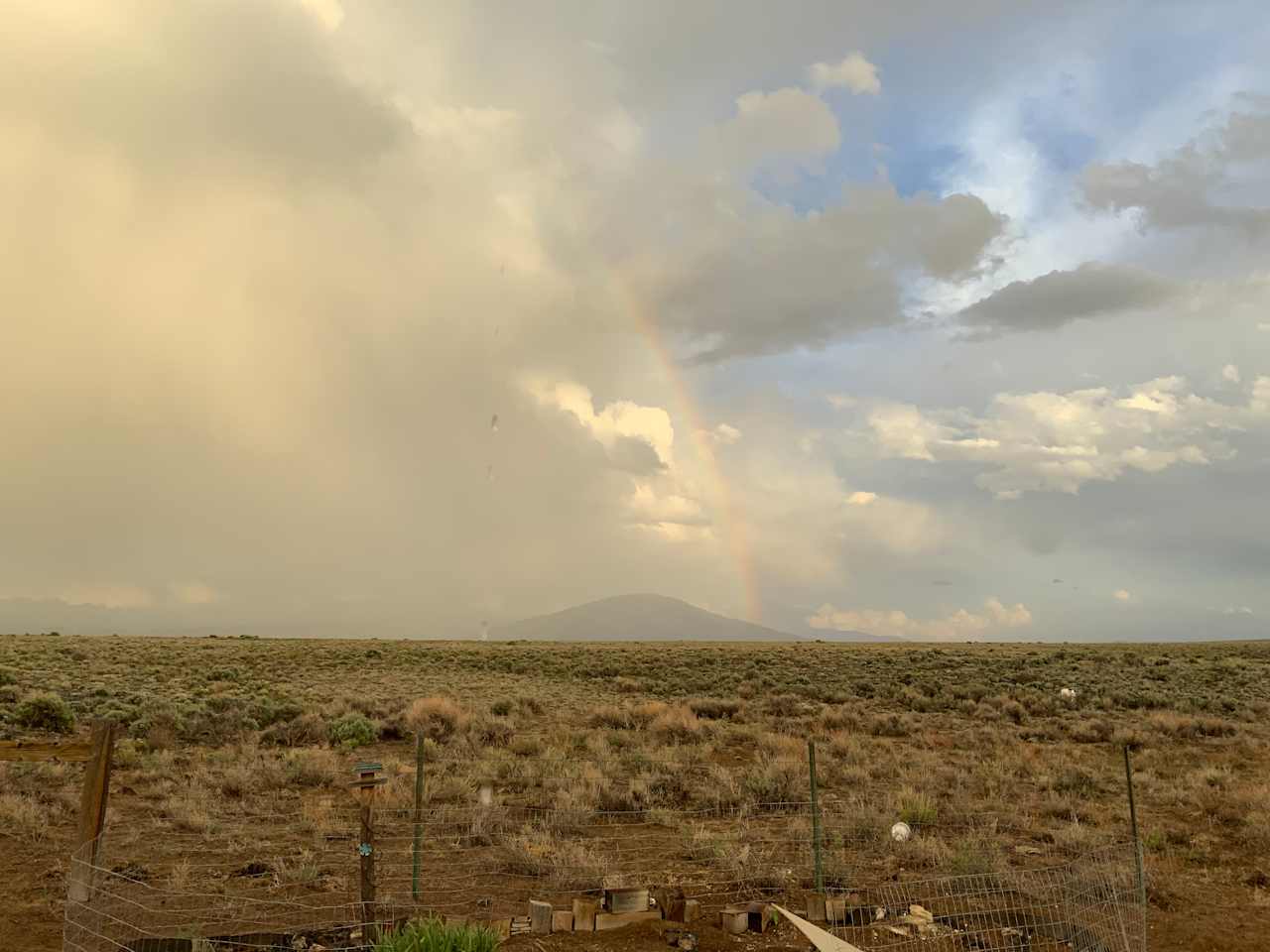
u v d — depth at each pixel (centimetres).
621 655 7188
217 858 1248
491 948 835
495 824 1459
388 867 1223
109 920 920
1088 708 3825
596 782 1814
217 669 4772
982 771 2180
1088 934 983
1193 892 1216
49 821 1409
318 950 868
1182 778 2142
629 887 1088
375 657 6450
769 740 2580
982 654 7769
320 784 1823
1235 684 5025
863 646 10606
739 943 937
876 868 1279
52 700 2395
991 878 1192
